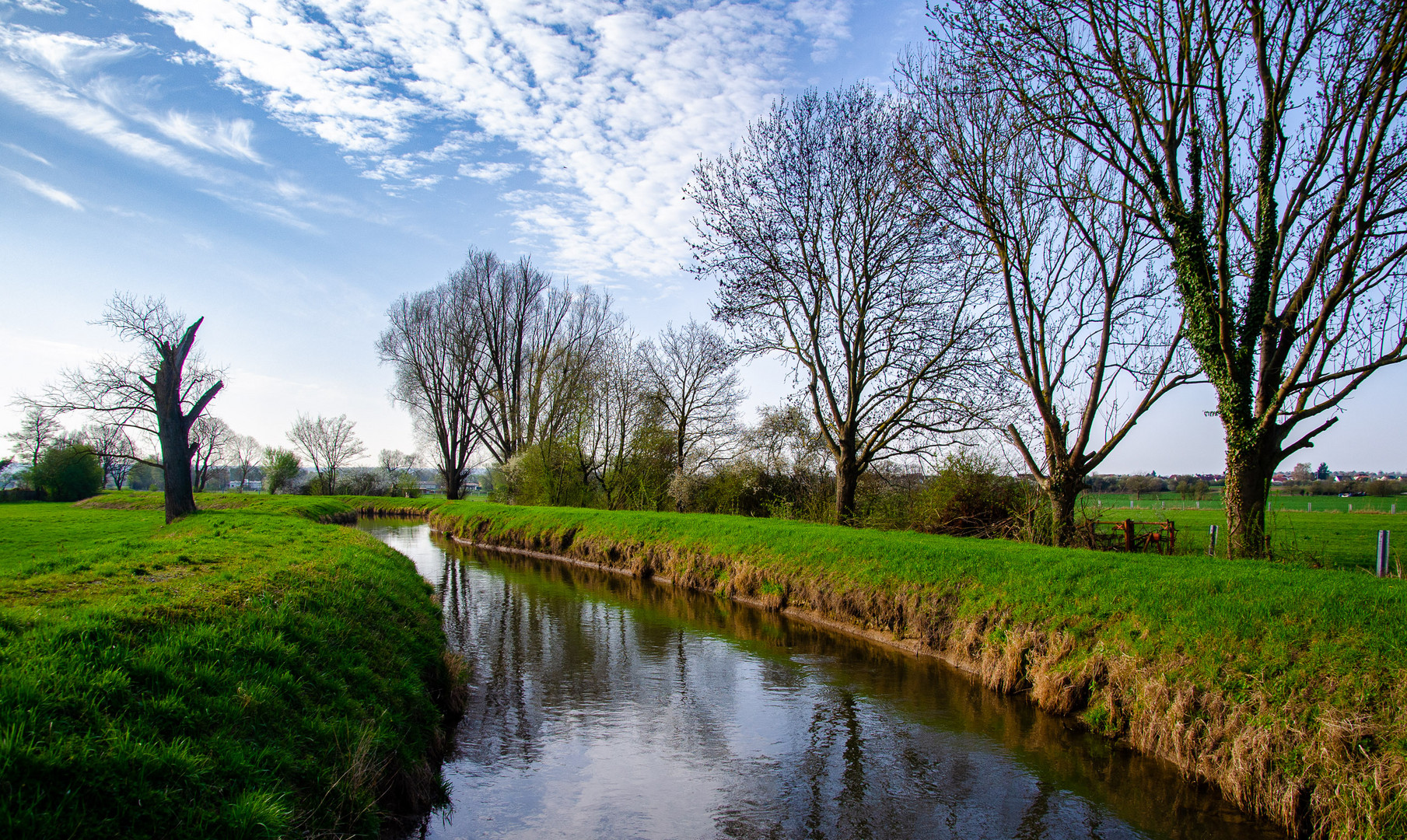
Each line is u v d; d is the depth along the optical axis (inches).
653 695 416.5
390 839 230.1
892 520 838.5
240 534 624.1
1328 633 291.6
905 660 487.5
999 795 285.0
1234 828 250.8
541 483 1560.0
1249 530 508.4
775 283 916.6
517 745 336.2
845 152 881.5
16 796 131.2
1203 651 318.0
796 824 262.4
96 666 185.0
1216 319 522.9
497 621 623.2
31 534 699.4
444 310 1910.7
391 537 1405.0
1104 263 642.8
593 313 1812.3
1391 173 469.7
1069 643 386.6
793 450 1202.6
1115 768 305.4
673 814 269.3
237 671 217.9
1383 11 439.8
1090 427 647.8
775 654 510.6
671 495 1409.9
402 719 278.5
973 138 679.7
